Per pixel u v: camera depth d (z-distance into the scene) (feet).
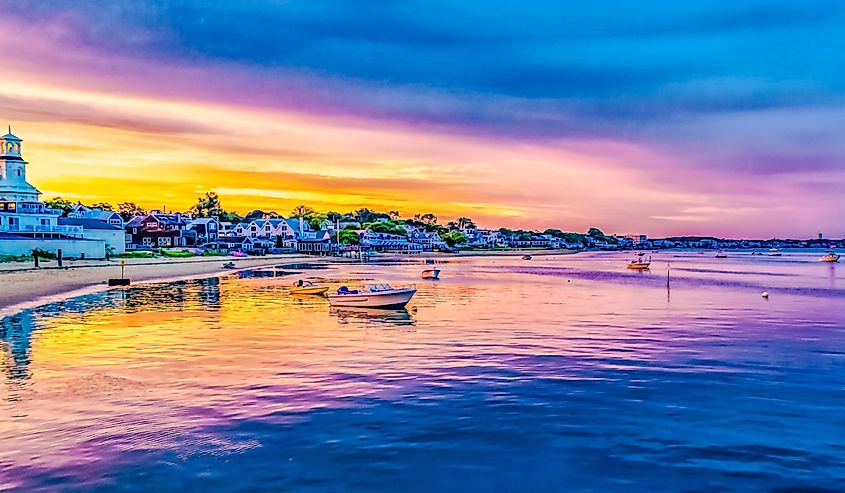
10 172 408.05
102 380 74.95
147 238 550.36
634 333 115.85
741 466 48.57
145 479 45.98
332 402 65.77
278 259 544.62
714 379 77.05
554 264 545.44
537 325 127.75
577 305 172.35
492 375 78.74
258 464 48.78
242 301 176.65
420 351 95.66
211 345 100.12
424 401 66.33
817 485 45.16
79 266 310.65
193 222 632.79
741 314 149.69
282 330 118.73
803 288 245.45
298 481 45.75
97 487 44.68
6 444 52.85
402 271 382.22
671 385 73.92
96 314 140.97
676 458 50.21
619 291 227.40
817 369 83.41
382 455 50.70
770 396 69.00
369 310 155.12
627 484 45.42
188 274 308.60
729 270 434.30
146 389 70.79
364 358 89.61
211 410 62.64
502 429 57.16
